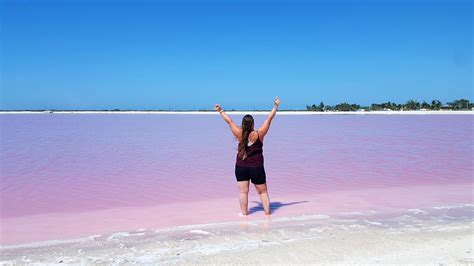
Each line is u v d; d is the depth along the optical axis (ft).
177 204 24.61
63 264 14.94
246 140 21.29
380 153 51.06
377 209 23.18
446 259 14.92
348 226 19.63
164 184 30.96
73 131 103.30
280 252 15.84
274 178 33.55
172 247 16.66
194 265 14.62
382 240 17.34
